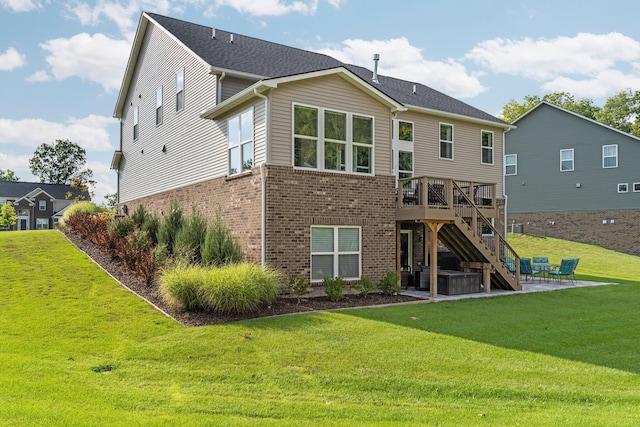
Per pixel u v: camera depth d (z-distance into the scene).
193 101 16.95
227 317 9.67
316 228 13.06
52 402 5.36
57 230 20.78
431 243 14.01
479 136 21.44
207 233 12.66
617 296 15.00
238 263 11.85
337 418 5.29
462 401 5.92
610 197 29.08
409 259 18.27
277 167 12.38
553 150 31.61
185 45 16.86
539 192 32.22
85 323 9.02
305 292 11.84
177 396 5.82
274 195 12.30
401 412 5.50
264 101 12.56
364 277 13.15
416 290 15.11
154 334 8.46
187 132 17.44
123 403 5.50
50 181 66.88
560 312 11.79
